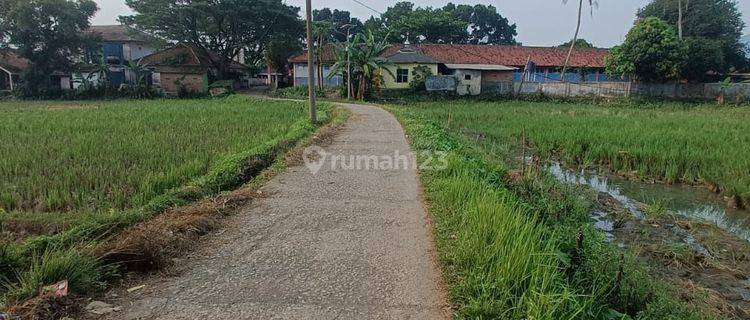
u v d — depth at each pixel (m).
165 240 5.00
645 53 35.69
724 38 43.06
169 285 4.32
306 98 37.16
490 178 8.48
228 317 3.75
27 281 4.02
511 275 4.02
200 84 42.84
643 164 12.51
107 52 50.38
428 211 6.71
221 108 24.30
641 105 34.69
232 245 5.34
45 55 40.03
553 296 3.57
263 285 4.33
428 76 39.56
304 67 43.34
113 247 4.61
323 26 39.12
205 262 4.85
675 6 43.50
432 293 4.17
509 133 17.97
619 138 15.44
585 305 3.66
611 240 7.35
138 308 3.89
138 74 42.19
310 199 7.34
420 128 15.76
